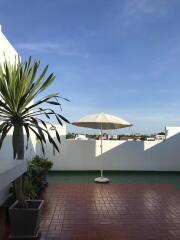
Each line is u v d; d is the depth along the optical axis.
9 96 3.38
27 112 3.52
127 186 7.00
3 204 4.50
